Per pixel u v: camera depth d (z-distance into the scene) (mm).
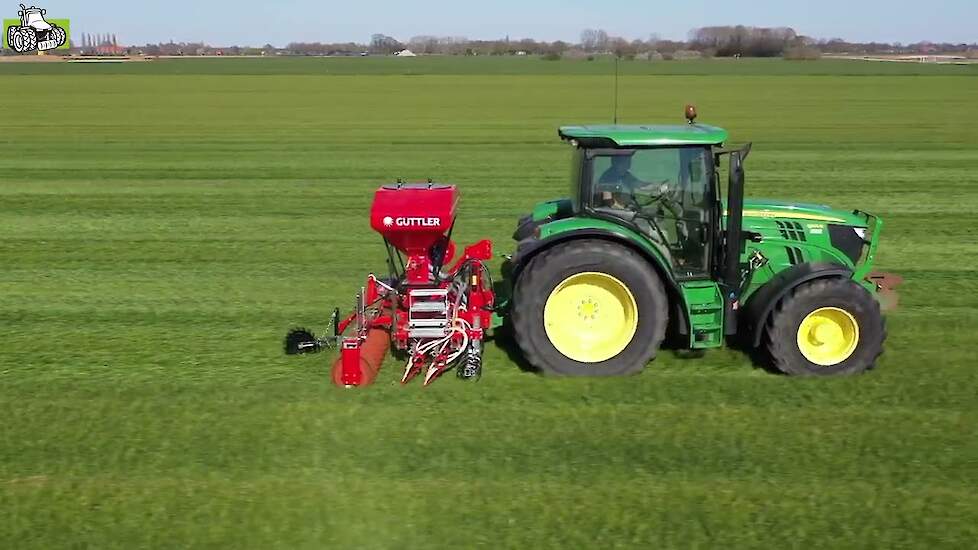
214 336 8406
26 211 14914
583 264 6949
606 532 4887
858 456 5773
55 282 10508
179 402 6707
